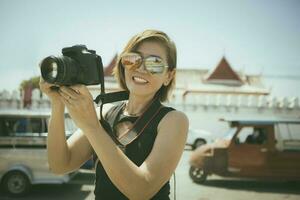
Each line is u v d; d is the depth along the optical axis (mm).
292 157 8867
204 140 17422
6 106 24531
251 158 8859
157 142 1374
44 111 7445
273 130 8891
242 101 25641
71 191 7863
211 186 9133
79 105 1201
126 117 1508
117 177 1200
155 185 1275
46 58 1207
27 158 7176
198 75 38500
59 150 1507
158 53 1502
